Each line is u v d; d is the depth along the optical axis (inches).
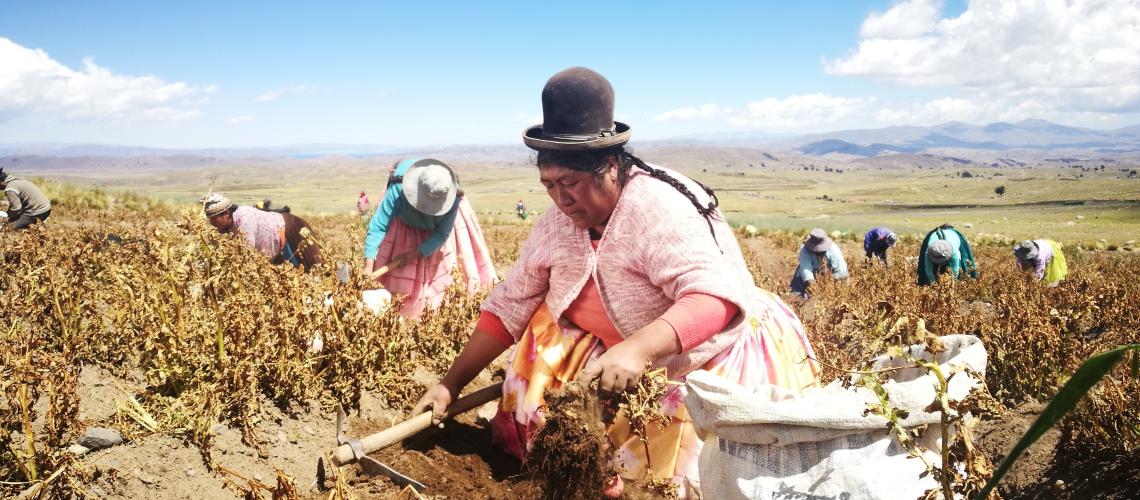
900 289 307.1
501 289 139.0
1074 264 745.6
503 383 139.4
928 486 91.5
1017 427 167.6
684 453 117.3
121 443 116.7
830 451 95.1
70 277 157.1
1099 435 139.0
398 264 244.7
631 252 117.9
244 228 239.3
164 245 140.9
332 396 152.4
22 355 127.6
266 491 120.3
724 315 111.6
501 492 126.6
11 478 106.3
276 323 146.3
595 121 111.4
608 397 105.0
